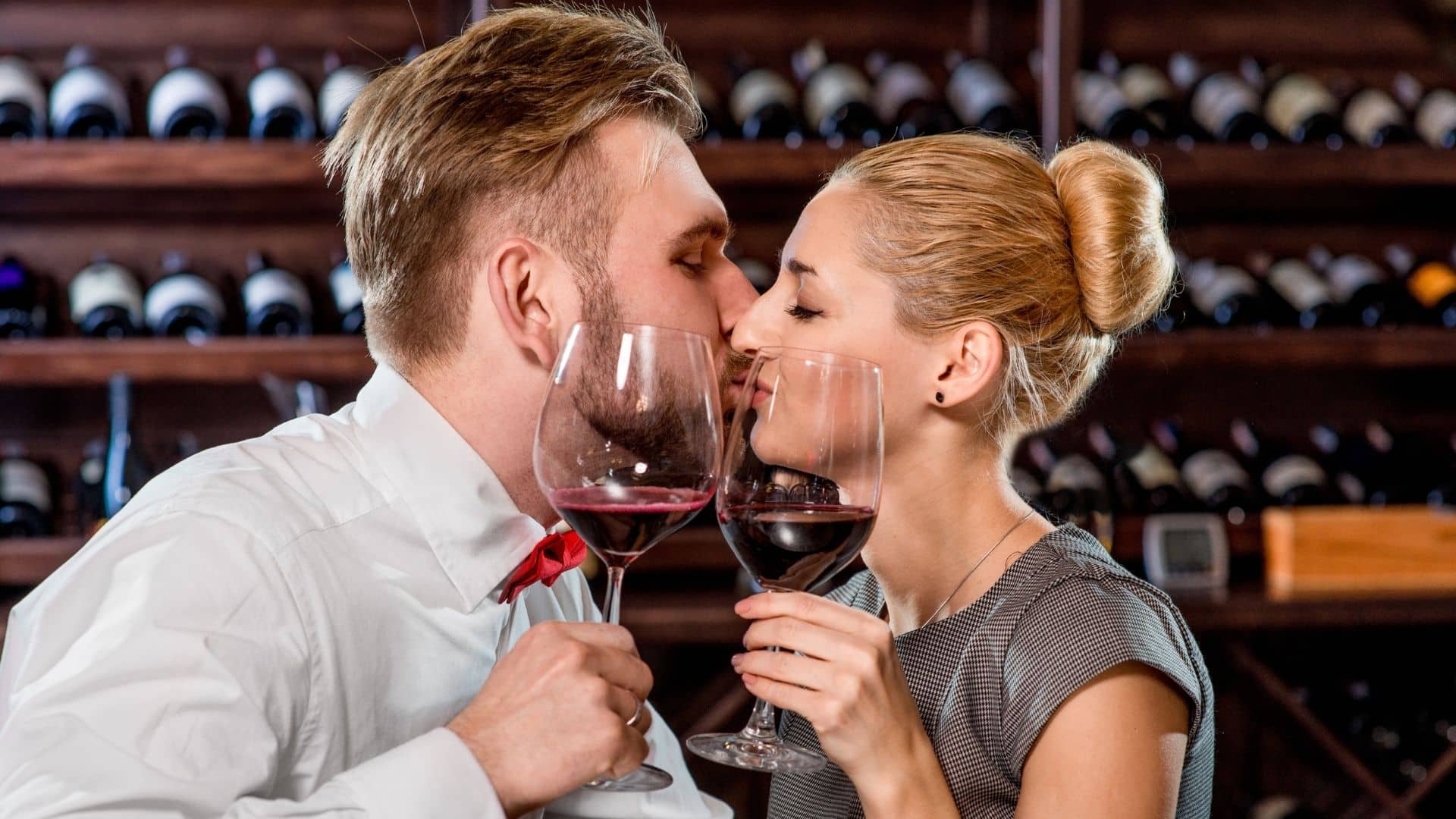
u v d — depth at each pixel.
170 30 2.81
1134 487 2.83
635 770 1.03
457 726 0.93
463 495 1.14
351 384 2.81
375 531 1.11
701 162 2.61
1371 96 2.87
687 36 2.92
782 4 2.94
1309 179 2.71
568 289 1.16
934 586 1.29
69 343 2.53
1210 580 2.73
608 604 1.03
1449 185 2.89
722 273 1.28
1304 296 2.82
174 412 2.82
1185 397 3.00
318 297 2.86
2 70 2.61
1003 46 2.95
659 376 0.97
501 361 1.16
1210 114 2.81
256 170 2.54
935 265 1.24
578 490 0.97
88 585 0.98
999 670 1.18
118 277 2.68
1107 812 1.07
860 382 1.02
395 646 1.10
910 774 1.04
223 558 1.01
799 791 1.31
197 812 0.92
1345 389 3.03
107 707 0.92
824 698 1.03
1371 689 2.97
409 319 1.18
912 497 1.28
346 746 1.07
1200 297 2.84
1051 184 1.31
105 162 2.51
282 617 1.02
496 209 1.15
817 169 2.62
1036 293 1.26
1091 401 2.96
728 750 1.07
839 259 1.26
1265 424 3.02
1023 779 1.14
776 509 1.02
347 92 2.60
